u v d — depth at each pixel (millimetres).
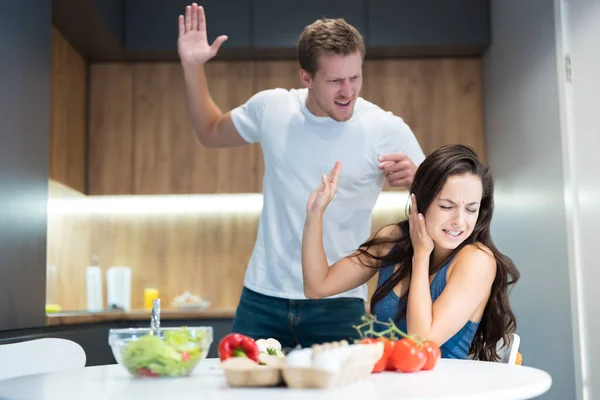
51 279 4730
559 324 3953
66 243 5102
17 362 1959
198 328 1604
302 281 2549
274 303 2576
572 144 3854
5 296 3088
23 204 3332
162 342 1555
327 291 2318
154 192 5207
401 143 2625
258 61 5250
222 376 1611
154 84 5277
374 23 5039
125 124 5246
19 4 3352
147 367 1548
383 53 5172
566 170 3869
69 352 2113
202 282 5367
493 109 5027
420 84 5234
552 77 4000
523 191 4492
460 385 1430
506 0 4695
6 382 1580
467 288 2035
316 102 2533
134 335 1571
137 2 5066
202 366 1814
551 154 4035
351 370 1414
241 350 1547
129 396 1336
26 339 2785
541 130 4172
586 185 3715
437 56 5254
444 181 2072
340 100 2457
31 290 3410
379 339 1648
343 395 1312
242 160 5230
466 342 2129
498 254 2172
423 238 2039
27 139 3408
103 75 5277
